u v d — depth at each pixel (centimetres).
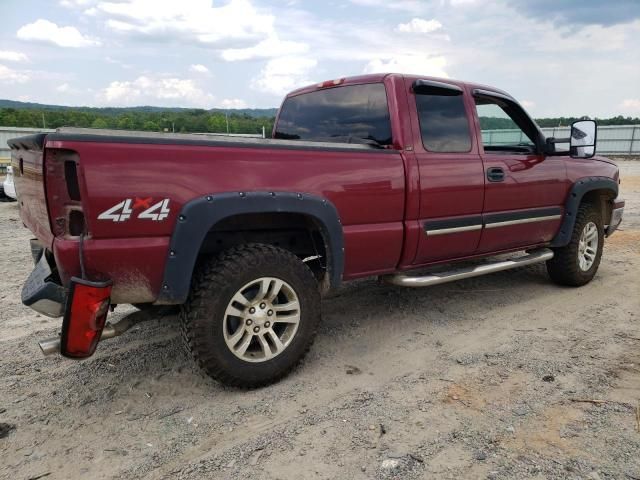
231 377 304
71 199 259
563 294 514
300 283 322
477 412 286
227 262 298
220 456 251
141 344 391
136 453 255
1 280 588
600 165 552
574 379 323
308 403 301
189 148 278
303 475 235
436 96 402
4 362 362
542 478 228
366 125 397
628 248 734
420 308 473
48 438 269
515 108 474
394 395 308
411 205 375
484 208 429
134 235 267
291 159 315
